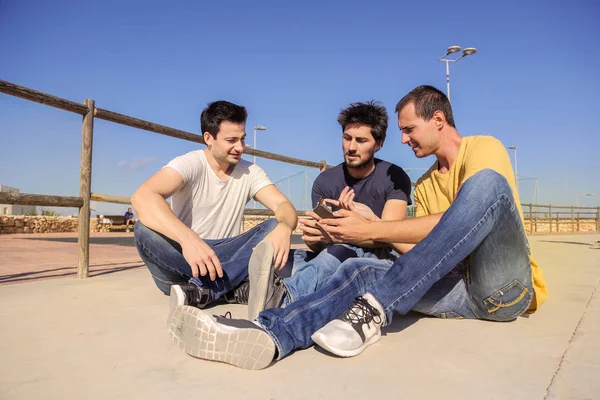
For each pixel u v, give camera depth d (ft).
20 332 5.22
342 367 4.11
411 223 5.37
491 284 5.28
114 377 3.82
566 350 4.61
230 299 7.00
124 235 47.60
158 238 6.41
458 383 3.72
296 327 4.42
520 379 3.80
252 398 3.40
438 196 6.45
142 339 4.95
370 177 7.26
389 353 4.53
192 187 7.13
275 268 5.86
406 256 4.77
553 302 7.27
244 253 6.82
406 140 6.37
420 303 5.82
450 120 6.17
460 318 5.94
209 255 5.68
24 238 37.29
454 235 4.72
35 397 3.39
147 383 3.69
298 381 3.76
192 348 4.18
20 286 8.74
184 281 7.12
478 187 4.76
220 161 7.23
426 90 6.17
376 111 6.95
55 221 61.11
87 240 10.19
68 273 11.51
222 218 7.55
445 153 6.19
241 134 7.02
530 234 53.72
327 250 6.20
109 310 6.47
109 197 10.59
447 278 5.65
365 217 6.30
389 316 4.76
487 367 4.11
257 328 4.07
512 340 4.99
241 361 4.00
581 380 3.75
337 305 4.75
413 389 3.59
